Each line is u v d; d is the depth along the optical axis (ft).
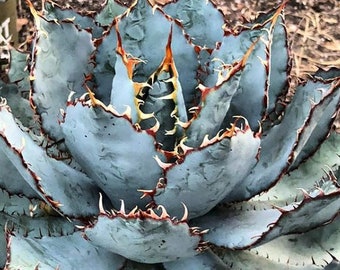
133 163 3.13
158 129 3.25
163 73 3.17
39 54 3.34
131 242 3.01
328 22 6.57
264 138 3.51
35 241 3.29
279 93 3.64
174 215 3.22
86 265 3.30
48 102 3.41
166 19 3.43
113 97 3.18
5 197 3.58
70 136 3.17
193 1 3.66
